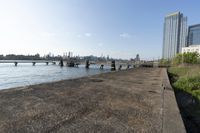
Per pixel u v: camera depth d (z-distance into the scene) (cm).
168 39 15238
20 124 322
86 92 652
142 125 338
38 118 356
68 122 342
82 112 408
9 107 423
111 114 401
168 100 540
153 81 1102
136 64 8819
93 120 359
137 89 761
